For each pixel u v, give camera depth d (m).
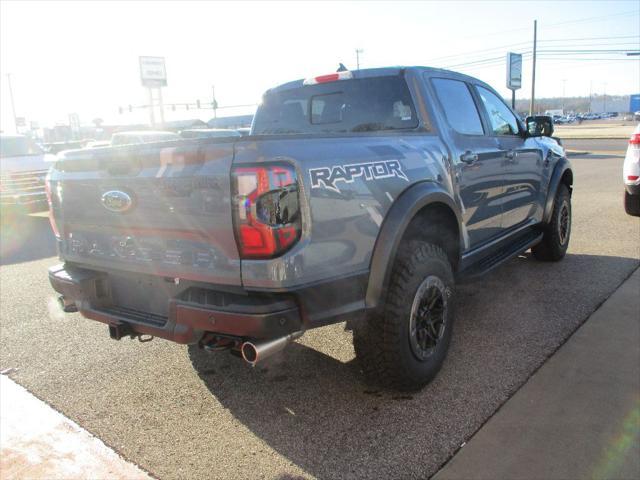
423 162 3.38
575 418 2.98
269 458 2.75
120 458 2.80
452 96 4.14
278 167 2.45
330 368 3.72
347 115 4.25
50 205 3.52
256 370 3.74
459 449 2.76
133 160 2.85
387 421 3.04
